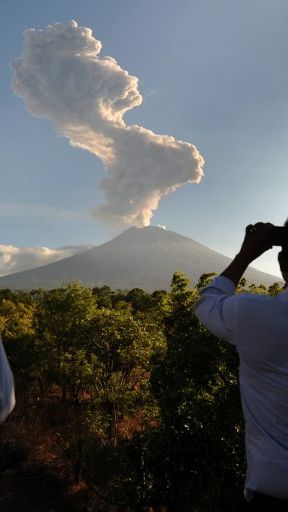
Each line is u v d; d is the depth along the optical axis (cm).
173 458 1130
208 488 1064
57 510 1858
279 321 189
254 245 219
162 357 1214
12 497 1928
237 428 1083
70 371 2095
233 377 1102
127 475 1277
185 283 1239
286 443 187
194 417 1088
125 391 1917
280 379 189
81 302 2711
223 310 202
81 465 1902
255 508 194
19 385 2784
